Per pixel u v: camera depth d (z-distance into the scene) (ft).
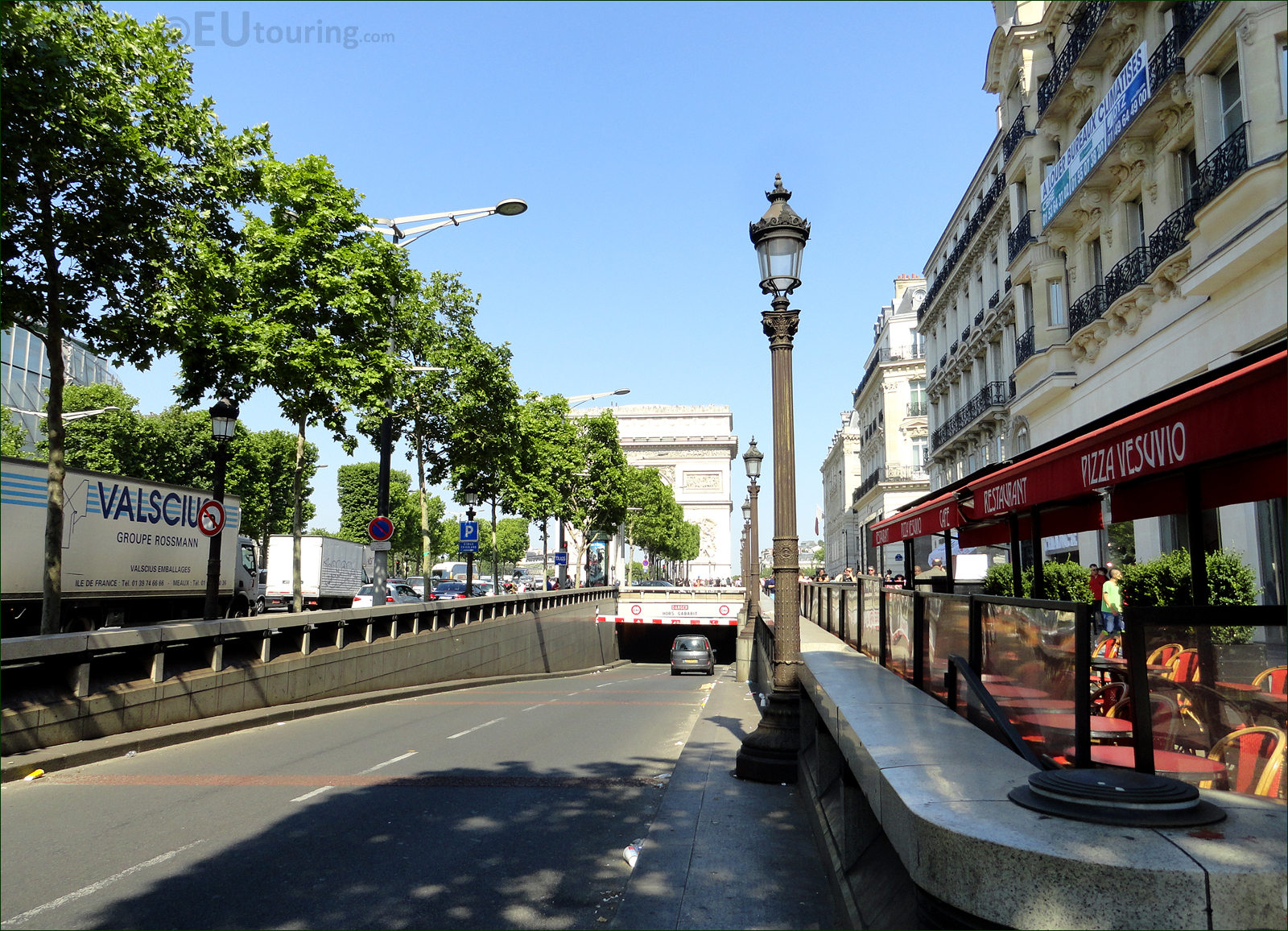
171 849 21.65
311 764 33.60
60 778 30.35
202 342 49.52
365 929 16.28
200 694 42.60
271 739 40.29
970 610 15.16
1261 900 6.75
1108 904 6.99
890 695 18.01
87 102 35.01
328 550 125.70
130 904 17.63
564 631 126.31
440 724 46.91
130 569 72.18
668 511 267.80
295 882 19.06
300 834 23.09
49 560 36.78
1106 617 43.78
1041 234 81.00
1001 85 100.07
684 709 56.65
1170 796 8.23
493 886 18.76
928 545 154.81
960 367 130.62
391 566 289.33
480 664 85.66
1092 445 13.69
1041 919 7.22
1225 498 16.17
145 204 38.58
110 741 34.96
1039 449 19.42
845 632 42.04
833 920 15.24
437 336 92.17
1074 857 7.15
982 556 88.43
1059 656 11.36
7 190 34.17
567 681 99.19
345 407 55.57
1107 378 68.74
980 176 115.44
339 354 54.54
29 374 198.70
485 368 93.76
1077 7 72.54
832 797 20.18
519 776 31.24
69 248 37.58
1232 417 10.09
